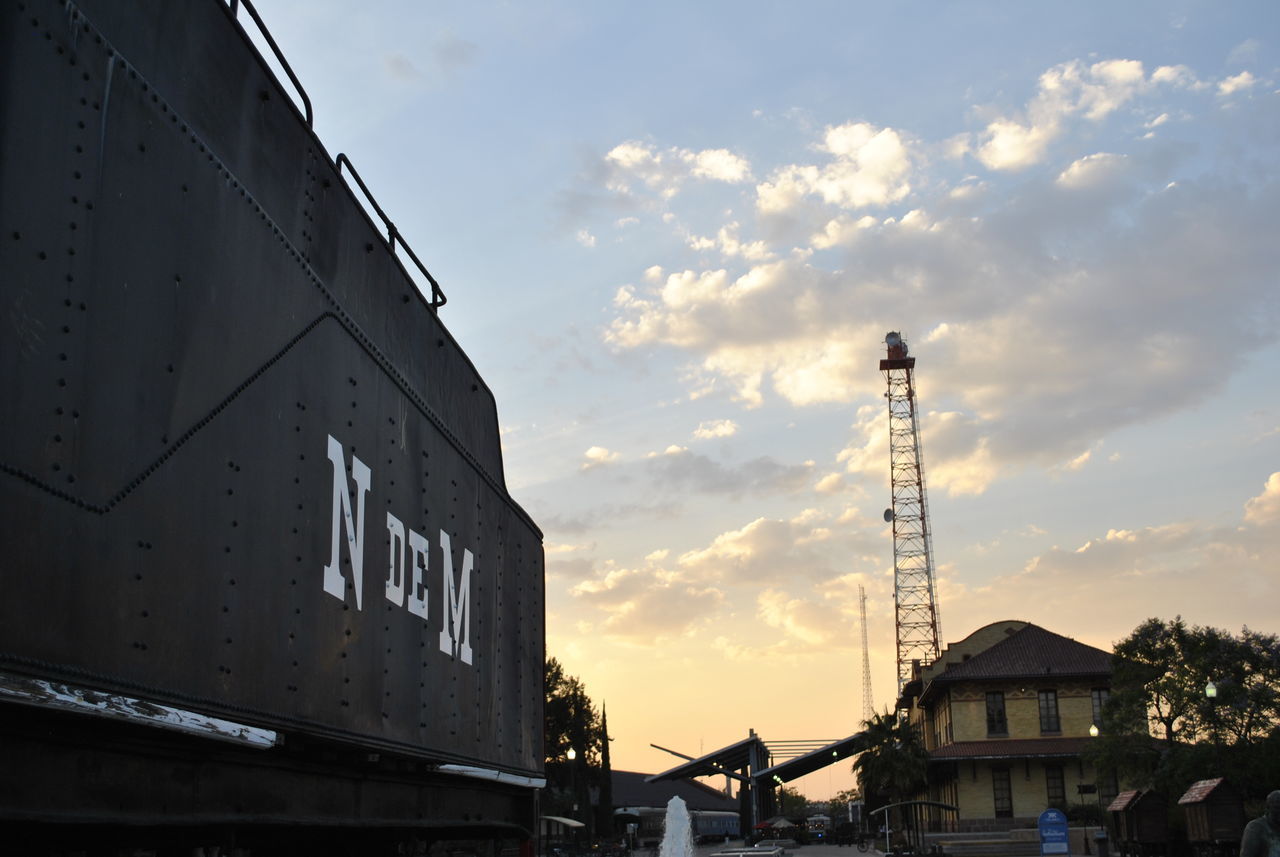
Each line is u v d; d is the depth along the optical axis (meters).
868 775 54.38
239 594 4.19
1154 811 34.66
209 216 4.14
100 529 3.32
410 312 6.94
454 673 7.25
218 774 4.25
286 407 4.75
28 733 3.11
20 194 3.05
